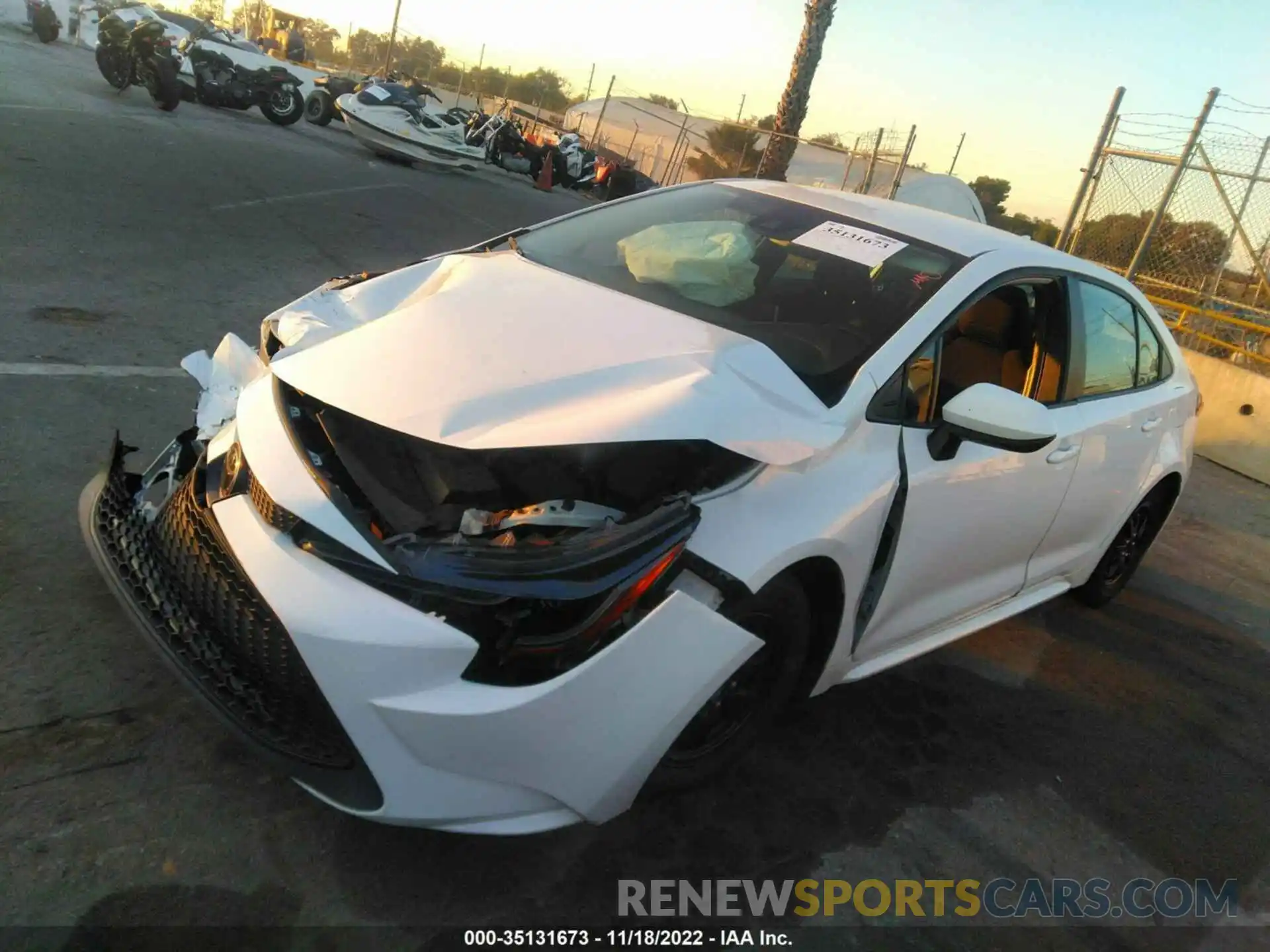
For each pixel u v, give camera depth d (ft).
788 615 8.98
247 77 55.72
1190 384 16.11
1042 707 13.41
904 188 50.14
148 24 46.98
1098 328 13.28
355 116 53.47
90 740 8.46
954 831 10.37
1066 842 10.72
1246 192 34.96
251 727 7.61
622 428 7.55
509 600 7.30
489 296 9.68
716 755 9.18
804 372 9.43
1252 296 35.63
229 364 9.98
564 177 80.23
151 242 24.40
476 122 73.61
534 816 7.73
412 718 7.07
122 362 16.48
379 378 8.02
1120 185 39.06
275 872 7.74
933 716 12.42
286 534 7.53
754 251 11.30
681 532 7.70
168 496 9.23
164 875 7.45
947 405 9.58
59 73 53.57
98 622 9.89
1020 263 11.71
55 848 7.42
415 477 8.12
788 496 8.57
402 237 33.14
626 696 7.57
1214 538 23.38
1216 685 15.46
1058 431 12.14
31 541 10.89
